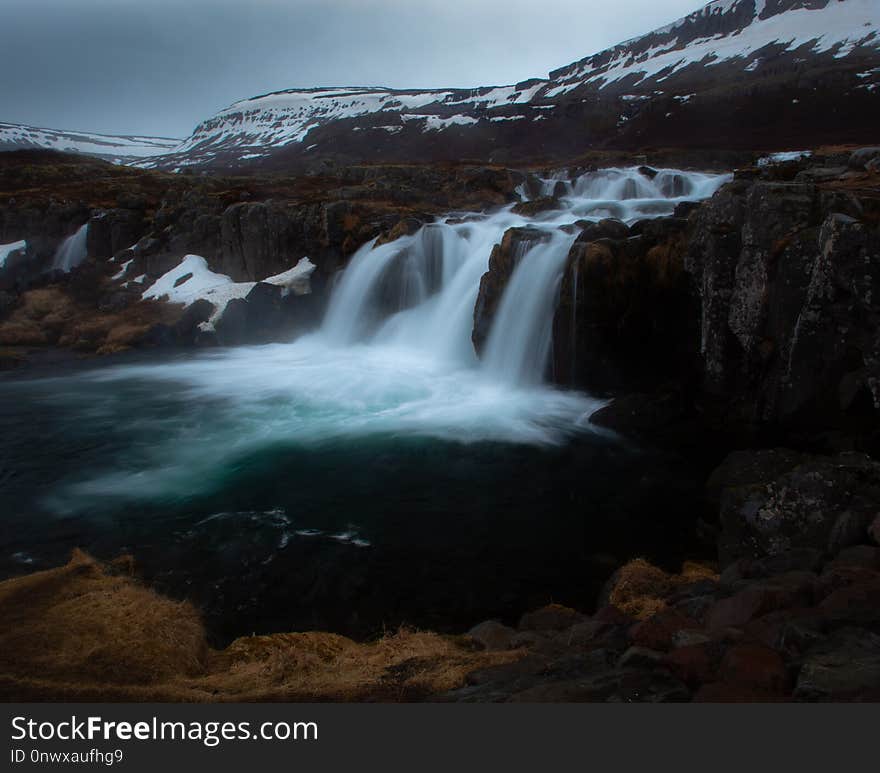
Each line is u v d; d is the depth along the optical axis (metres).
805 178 17.86
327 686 5.17
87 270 29.28
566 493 11.40
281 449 13.73
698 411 14.14
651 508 10.84
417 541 9.87
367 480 12.09
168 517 10.75
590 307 15.12
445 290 21.83
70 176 44.38
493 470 12.36
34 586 7.07
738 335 12.66
